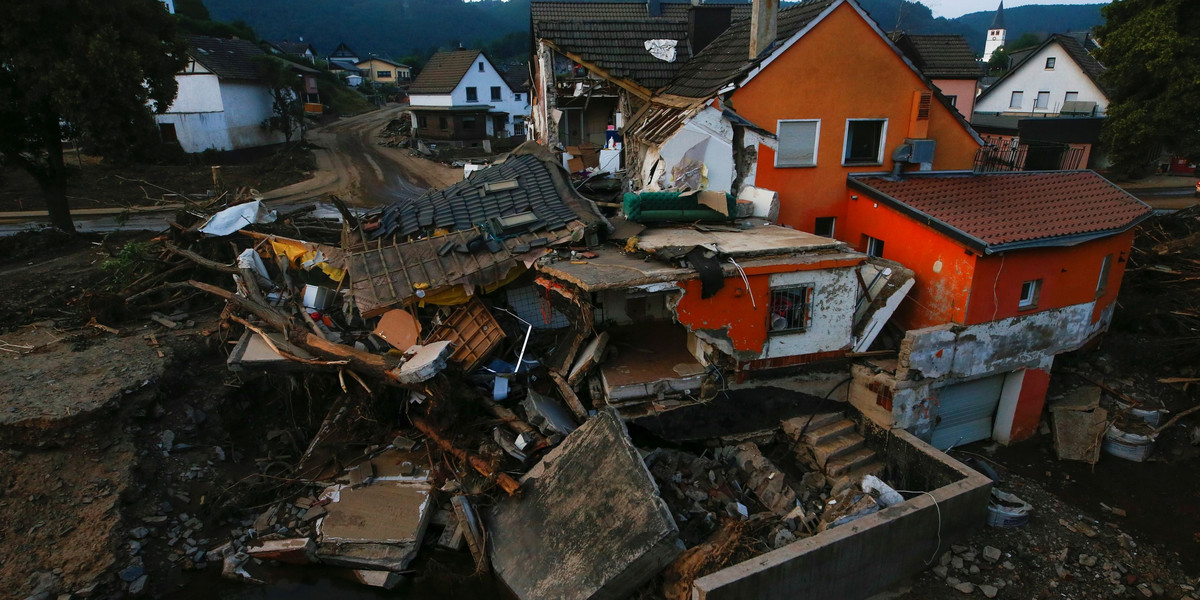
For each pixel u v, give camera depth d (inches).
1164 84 786.8
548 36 706.8
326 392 475.8
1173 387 536.7
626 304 523.8
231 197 729.6
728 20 719.7
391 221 531.2
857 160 602.9
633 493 347.9
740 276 418.9
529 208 518.9
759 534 387.2
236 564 368.2
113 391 422.6
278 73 1744.6
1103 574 388.8
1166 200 1072.8
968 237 442.6
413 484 416.5
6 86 692.1
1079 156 732.7
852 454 465.1
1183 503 451.2
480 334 463.2
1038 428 540.7
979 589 380.5
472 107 2006.6
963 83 1318.9
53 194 789.2
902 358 442.3
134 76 709.3
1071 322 521.0
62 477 379.9
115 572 348.2
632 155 650.8
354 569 371.6
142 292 572.1
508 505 398.0
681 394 448.8
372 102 2802.7
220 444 449.7
